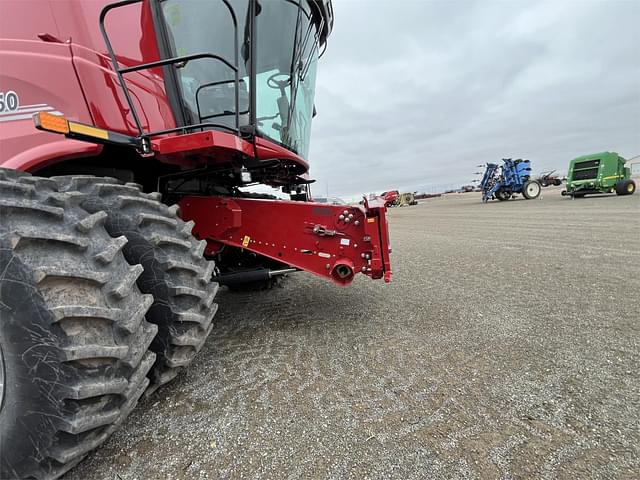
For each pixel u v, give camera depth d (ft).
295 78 9.33
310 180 12.21
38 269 3.51
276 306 10.80
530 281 12.23
